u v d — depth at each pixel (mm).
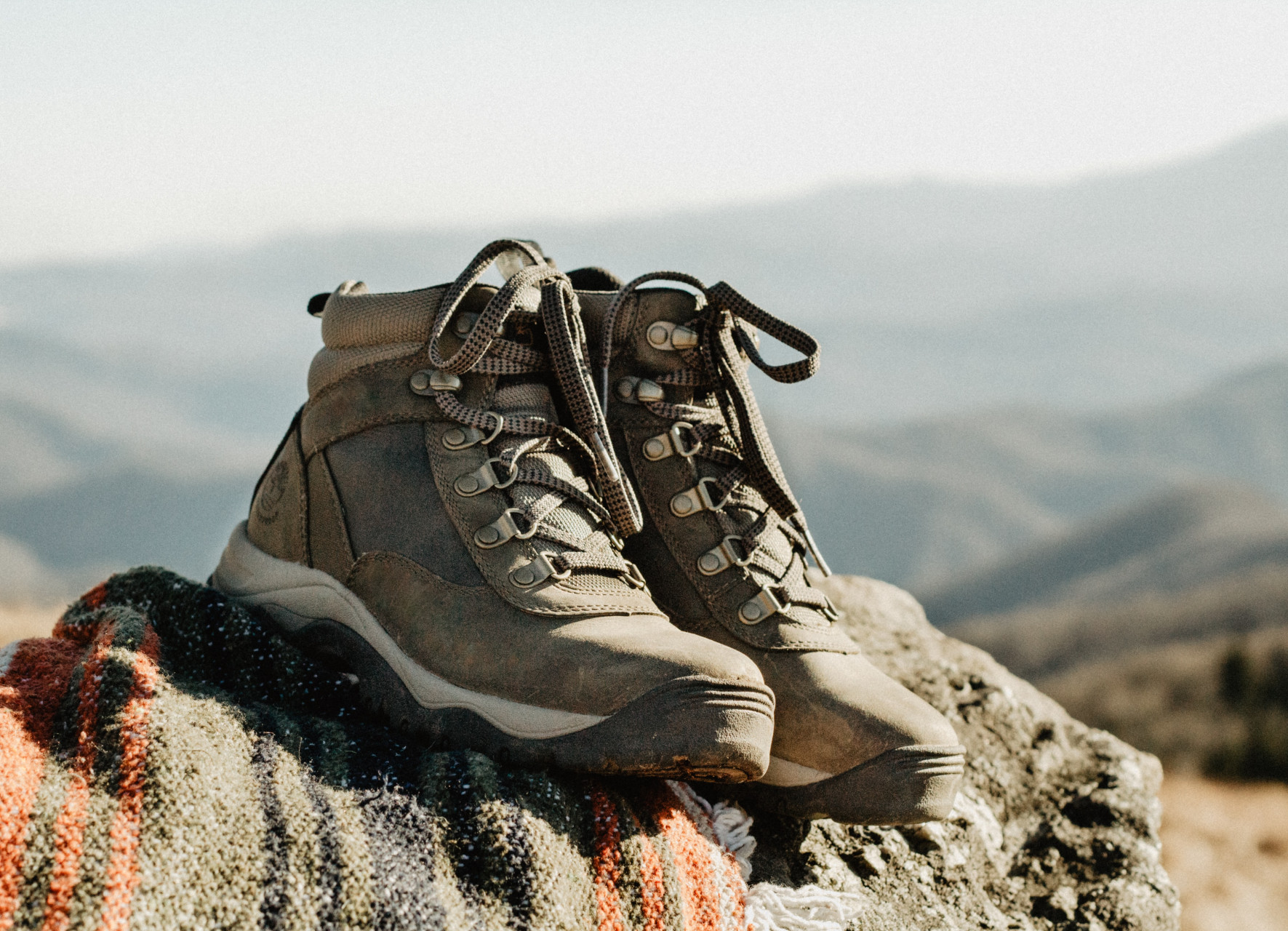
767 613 1401
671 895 1137
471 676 1268
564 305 1390
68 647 1353
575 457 1427
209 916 927
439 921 991
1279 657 57375
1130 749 2023
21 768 1007
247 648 1441
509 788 1158
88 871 903
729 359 1512
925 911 1494
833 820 1351
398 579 1363
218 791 1019
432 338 1354
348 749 1200
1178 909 1644
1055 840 1758
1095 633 112375
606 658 1192
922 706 1344
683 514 1464
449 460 1368
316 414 1481
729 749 1123
